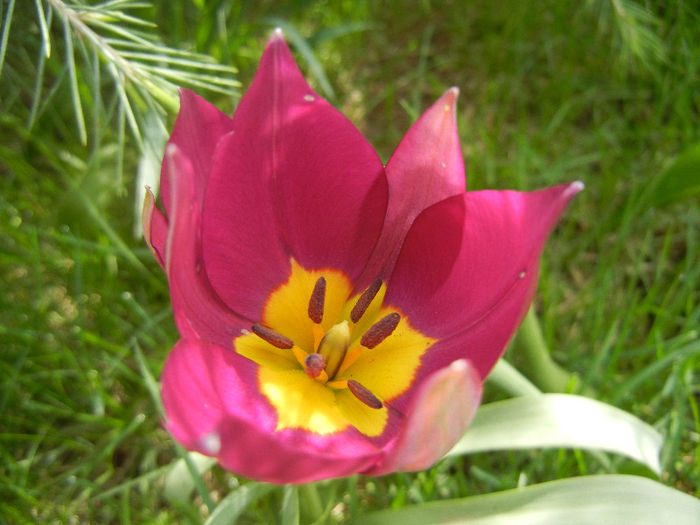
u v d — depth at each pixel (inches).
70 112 7.9
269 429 3.9
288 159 4.3
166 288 7.0
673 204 7.5
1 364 6.2
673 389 5.9
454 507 4.0
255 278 4.4
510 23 9.2
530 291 3.4
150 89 4.9
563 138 8.6
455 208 4.1
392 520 4.1
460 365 2.9
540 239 3.4
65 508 5.6
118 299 6.8
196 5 8.3
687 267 7.0
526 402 4.2
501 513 4.0
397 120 8.9
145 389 6.4
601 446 4.0
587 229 7.9
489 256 4.0
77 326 6.5
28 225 7.2
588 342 7.1
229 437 2.9
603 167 8.1
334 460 3.0
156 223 3.7
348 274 4.6
